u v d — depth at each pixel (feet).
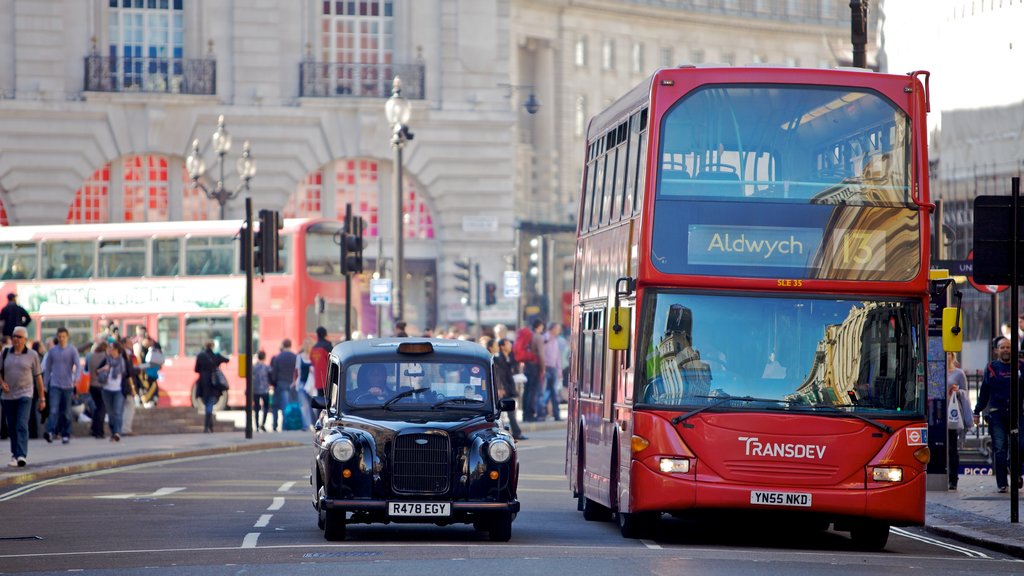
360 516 132.57
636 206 138.82
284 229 367.66
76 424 291.38
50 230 388.57
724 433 132.26
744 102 135.74
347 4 504.43
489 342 290.15
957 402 190.08
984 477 207.21
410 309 513.45
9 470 207.10
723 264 134.00
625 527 140.46
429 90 508.94
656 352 133.80
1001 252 155.43
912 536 152.87
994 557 134.41
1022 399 185.78
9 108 475.31
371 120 499.92
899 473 132.36
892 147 135.74
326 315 371.35
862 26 193.88
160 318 377.91
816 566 117.70
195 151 402.11
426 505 131.54
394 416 136.36
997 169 264.72
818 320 133.49
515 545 130.82
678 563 117.08
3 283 389.80
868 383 133.28
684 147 135.23
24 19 477.36
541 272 653.30
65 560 119.96
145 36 489.26
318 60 502.38
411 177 509.35
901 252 134.21
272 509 164.25
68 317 384.47
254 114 493.36
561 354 383.04
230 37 494.59
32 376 212.84
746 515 132.57
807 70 136.36
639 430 133.18
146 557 121.39
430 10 508.94
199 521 152.15
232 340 372.58
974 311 264.52
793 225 134.31
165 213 489.67
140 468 223.10
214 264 374.43
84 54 482.28
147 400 345.51
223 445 260.62
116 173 486.79
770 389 132.98
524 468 223.10
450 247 509.76
